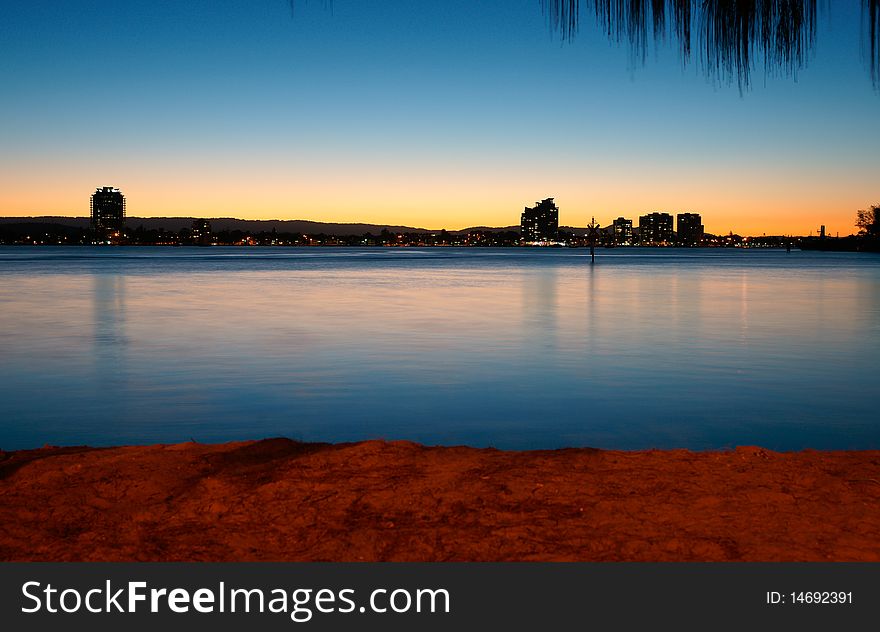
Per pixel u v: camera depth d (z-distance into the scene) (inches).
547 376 677.3
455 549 193.6
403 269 3695.9
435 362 758.5
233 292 1889.8
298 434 469.7
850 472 246.2
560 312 1334.9
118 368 722.2
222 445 297.9
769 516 208.4
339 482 239.0
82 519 216.7
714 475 242.7
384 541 198.2
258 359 778.2
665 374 689.0
